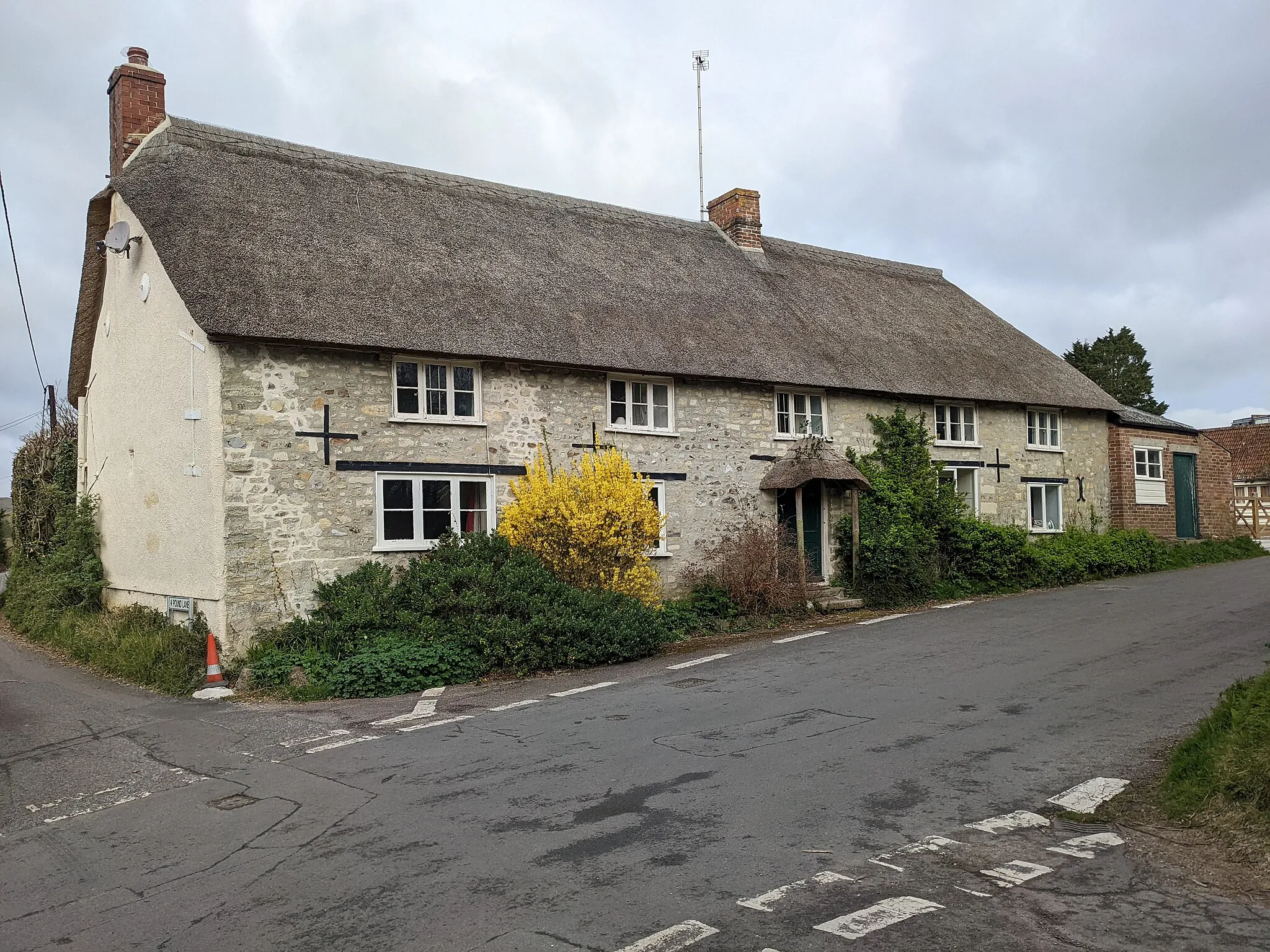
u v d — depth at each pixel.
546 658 12.52
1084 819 6.16
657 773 7.40
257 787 7.57
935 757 7.62
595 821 6.32
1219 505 27.38
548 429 15.68
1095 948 4.40
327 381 13.64
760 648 13.66
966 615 16.03
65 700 11.57
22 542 22.42
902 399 20.38
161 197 14.16
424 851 5.89
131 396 15.94
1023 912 4.80
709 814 6.38
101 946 4.80
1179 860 5.46
